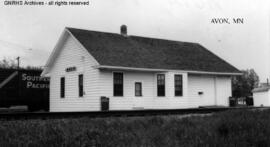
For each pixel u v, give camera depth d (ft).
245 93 183.73
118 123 43.06
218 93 103.96
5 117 48.24
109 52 83.97
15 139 32.14
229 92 106.93
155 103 88.33
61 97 93.61
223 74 103.40
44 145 30.86
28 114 50.26
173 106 89.04
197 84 99.19
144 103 86.33
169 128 41.78
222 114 55.93
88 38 87.25
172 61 94.73
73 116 52.75
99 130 37.09
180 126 42.83
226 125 40.34
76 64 87.10
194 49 112.16
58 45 92.79
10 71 87.56
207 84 101.81
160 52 97.91
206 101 100.78
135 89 85.10
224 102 105.29
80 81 85.76
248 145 32.65
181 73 92.02
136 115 59.93
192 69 95.14
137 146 32.07
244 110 59.21
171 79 89.45
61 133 35.04
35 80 93.15
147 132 38.83
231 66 109.70
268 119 46.98
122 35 99.25
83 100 83.41
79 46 85.61
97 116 55.11
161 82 90.07
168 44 107.14
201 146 31.86
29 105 91.66
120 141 33.27
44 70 96.43
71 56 89.56
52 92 97.60
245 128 40.24
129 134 36.70
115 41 92.63
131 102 83.61
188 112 68.74
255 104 114.83
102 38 90.89
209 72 98.37
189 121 47.39
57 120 43.70
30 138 33.14
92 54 79.25
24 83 90.17
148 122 45.80
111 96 79.97
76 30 89.30
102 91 78.43
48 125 39.22
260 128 39.55
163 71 87.81
